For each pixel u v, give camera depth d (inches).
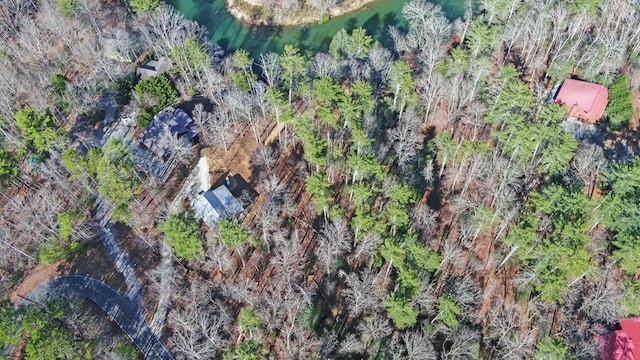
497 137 3619.6
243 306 3024.1
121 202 3235.7
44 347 2522.1
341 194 3454.7
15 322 2677.2
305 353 2817.4
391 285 3009.4
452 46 4325.8
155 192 3538.4
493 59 4207.7
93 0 4655.5
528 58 4170.8
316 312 2987.2
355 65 3912.4
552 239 2893.7
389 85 3794.3
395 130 3634.4
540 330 2869.1
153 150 3757.4
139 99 3966.5
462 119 3786.9
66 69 4347.9
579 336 2817.4
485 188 3366.1
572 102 3791.8
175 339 2878.9
